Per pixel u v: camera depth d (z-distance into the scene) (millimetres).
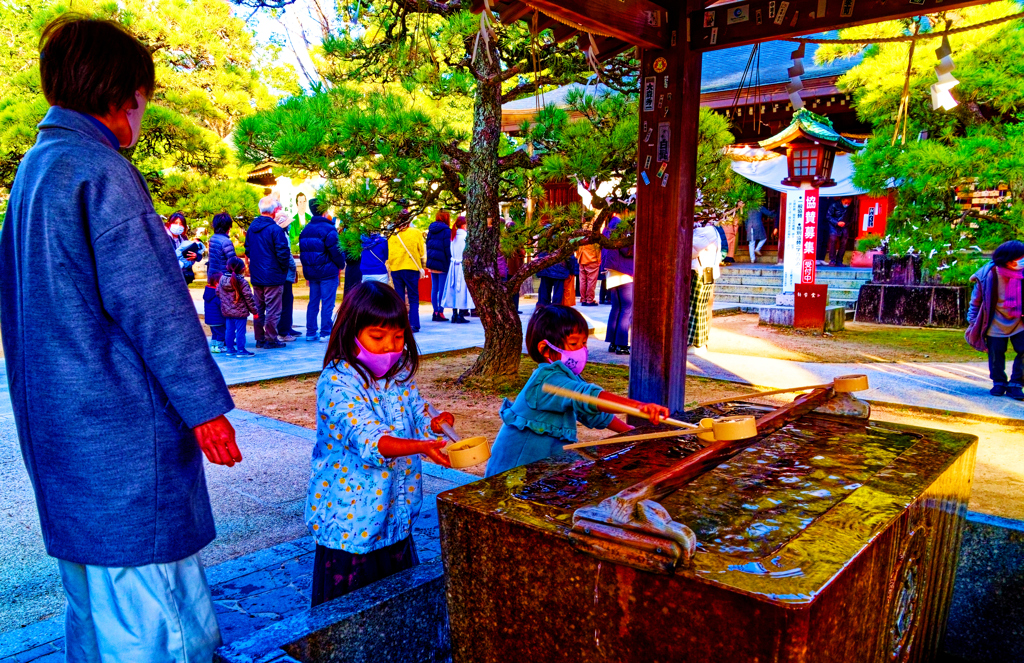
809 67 14430
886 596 1548
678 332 4254
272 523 3723
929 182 8367
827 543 1391
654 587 1336
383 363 2234
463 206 7250
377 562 2266
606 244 6742
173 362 1768
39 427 1771
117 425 1768
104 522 1769
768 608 1180
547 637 1558
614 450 2100
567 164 6211
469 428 5504
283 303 10516
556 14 3410
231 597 2775
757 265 17312
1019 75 8109
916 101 9180
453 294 12320
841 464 1893
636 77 6754
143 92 1909
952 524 2016
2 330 1844
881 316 11961
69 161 1719
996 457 4867
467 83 6223
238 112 17688
